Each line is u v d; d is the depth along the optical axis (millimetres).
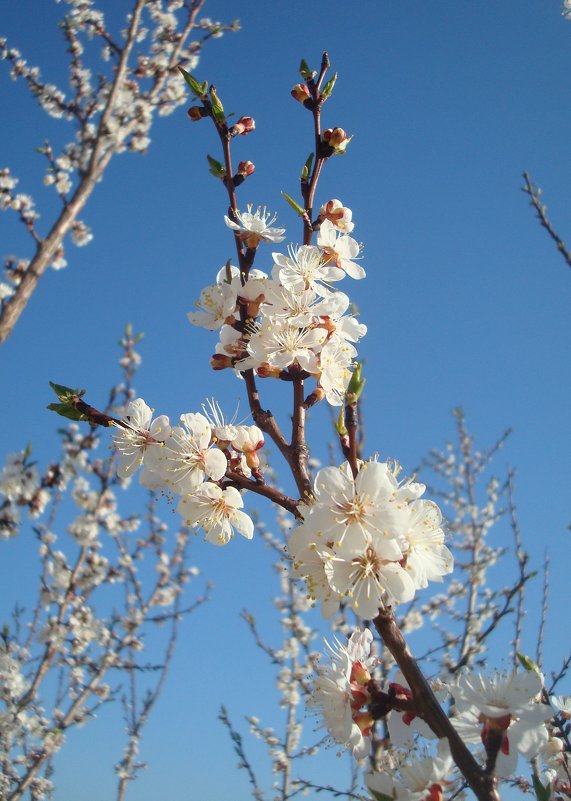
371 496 299
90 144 795
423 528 310
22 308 662
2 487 731
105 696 865
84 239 870
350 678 311
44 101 866
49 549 884
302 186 385
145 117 869
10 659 802
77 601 864
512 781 467
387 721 310
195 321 384
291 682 888
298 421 348
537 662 544
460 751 280
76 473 799
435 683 318
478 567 883
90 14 890
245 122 392
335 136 383
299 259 369
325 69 390
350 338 367
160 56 924
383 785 292
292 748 860
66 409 351
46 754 753
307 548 301
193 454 342
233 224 369
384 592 296
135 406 358
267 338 356
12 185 783
